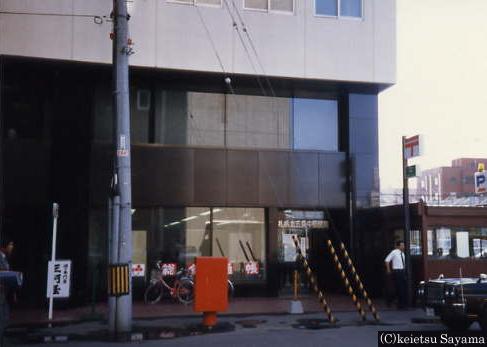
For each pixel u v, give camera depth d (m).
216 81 19.16
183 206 18.70
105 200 17.84
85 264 17.39
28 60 17.11
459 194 22.86
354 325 13.34
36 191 17.69
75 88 18.11
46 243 17.33
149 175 18.38
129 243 12.52
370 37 19.36
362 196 19.75
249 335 12.02
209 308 13.08
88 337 11.95
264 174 19.23
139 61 17.58
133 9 17.66
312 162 19.64
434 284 12.07
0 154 17.36
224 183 18.89
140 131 18.97
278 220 19.55
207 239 18.95
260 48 18.52
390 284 16.89
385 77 19.31
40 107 18.41
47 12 17.05
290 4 18.94
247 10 18.55
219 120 19.55
